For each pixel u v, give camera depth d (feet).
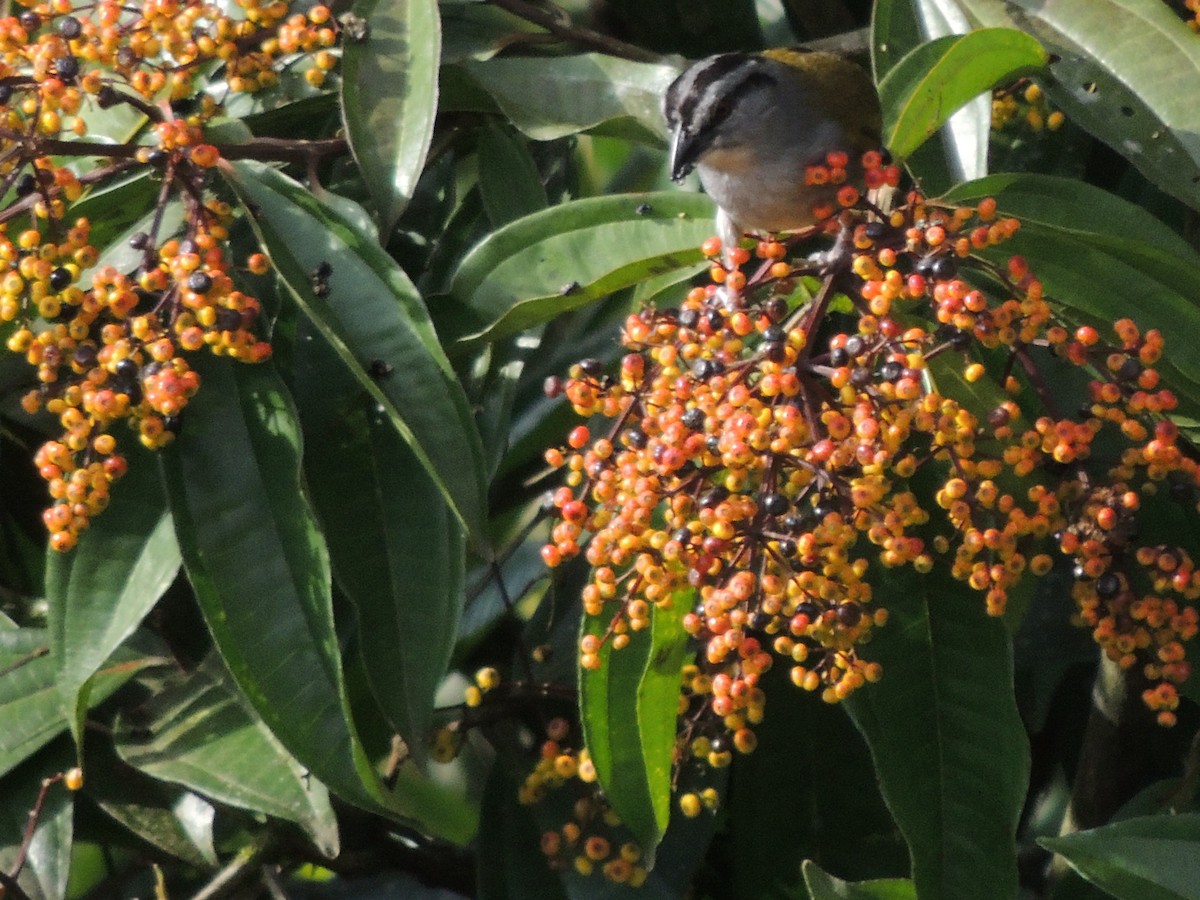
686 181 33.99
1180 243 20.81
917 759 20.24
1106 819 26.99
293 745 19.88
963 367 20.61
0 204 22.44
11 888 22.26
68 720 21.29
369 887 29.84
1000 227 18.90
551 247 22.88
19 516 28.27
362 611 20.79
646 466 18.30
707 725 23.00
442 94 25.50
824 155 26.73
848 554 20.97
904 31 24.09
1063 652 27.43
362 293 21.11
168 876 28.02
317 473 21.43
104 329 19.58
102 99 21.36
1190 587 19.02
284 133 25.89
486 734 25.32
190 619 23.66
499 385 23.18
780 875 24.72
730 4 30.78
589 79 25.02
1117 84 22.36
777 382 18.11
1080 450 18.24
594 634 20.79
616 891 23.72
